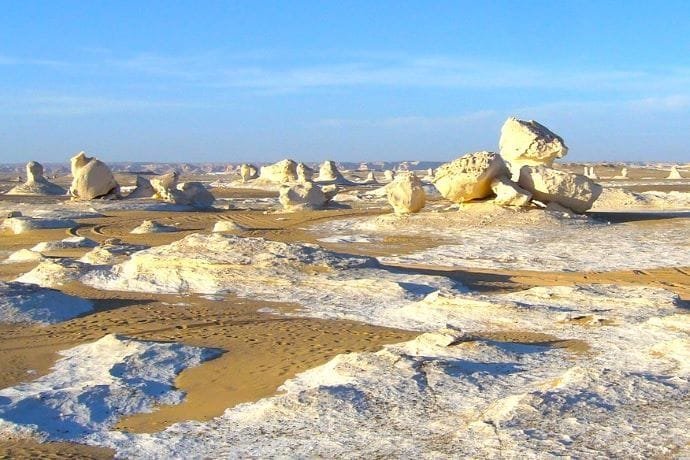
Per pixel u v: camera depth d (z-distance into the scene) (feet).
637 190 177.06
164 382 36.35
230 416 30.50
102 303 57.00
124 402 33.09
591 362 34.78
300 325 47.80
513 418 26.12
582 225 92.63
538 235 87.25
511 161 109.29
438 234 91.81
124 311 53.72
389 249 82.89
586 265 69.67
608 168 365.20
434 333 38.58
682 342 35.22
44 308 53.11
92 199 158.81
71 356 42.14
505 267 69.82
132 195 169.99
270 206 154.61
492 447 24.16
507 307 46.39
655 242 81.15
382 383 31.50
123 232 109.70
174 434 28.63
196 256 63.87
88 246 93.04
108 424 30.71
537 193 99.81
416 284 57.77
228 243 65.77
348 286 57.31
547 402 27.17
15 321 51.08
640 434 24.34
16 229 116.37
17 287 56.08
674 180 234.58
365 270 61.82
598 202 130.11
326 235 96.22
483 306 47.37
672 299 47.65
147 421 30.86
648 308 46.70
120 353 41.09
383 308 51.83
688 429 24.63
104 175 159.94
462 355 36.19
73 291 61.67
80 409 31.86
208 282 61.46
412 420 27.81
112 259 75.10
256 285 60.08
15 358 42.63
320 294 56.95
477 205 100.07
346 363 34.35
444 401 29.55
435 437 25.93
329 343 42.80
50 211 137.28
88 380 37.06
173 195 151.23
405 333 44.73
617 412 26.32
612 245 80.18
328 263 61.98
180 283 62.13
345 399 29.94
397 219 101.40
